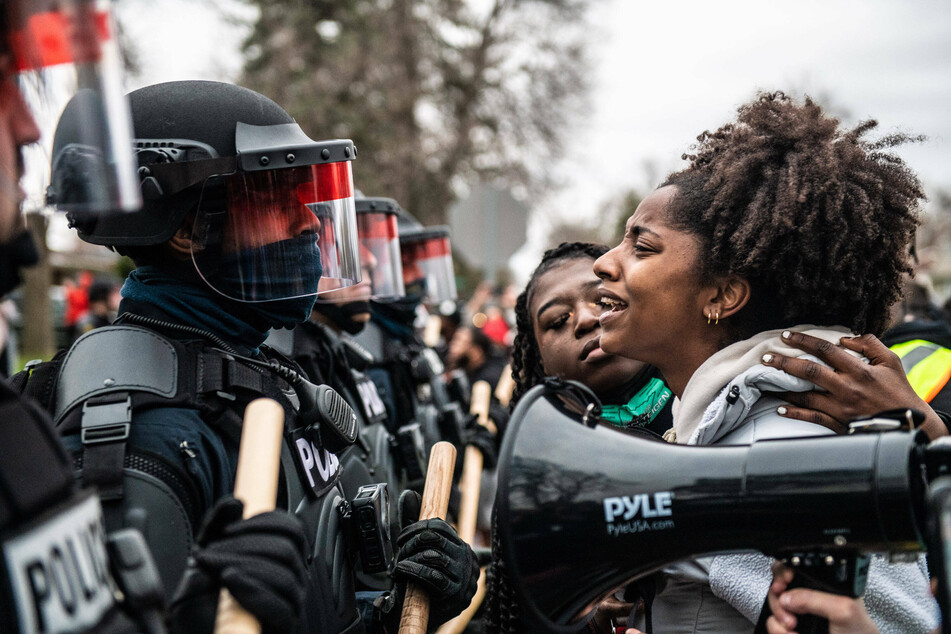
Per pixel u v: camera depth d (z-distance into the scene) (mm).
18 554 891
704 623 1434
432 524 1735
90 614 970
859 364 1325
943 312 4059
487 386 3447
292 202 1584
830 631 1138
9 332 4836
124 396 1323
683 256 1443
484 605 2328
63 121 996
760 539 1127
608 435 1251
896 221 1416
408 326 3576
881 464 1060
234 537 1069
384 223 2762
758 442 1164
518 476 1227
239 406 1454
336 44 20359
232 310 1595
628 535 1178
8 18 967
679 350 1496
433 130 20359
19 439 958
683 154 1644
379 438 2379
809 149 1392
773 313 1442
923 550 1077
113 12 991
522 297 2174
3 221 997
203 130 1520
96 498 1056
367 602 1756
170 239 1543
